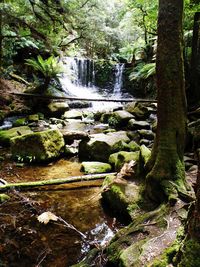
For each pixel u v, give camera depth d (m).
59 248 2.97
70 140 6.11
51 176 4.80
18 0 8.74
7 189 4.17
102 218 3.54
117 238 2.78
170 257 2.11
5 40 10.08
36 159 5.35
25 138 5.43
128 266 2.24
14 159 5.50
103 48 15.45
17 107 9.12
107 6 14.85
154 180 3.30
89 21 11.37
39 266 2.71
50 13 9.00
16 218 3.48
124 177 3.85
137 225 2.80
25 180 4.61
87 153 5.60
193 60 7.20
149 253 2.28
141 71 10.58
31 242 3.05
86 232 3.26
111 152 5.39
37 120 8.44
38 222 3.42
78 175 4.84
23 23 8.97
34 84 10.79
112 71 14.51
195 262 1.65
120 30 16.11
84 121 9.01
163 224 2.69
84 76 14.19
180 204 2.89
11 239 3.08
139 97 12.94
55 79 10.96
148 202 3.33
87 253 2.87
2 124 8.12
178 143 3.33
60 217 3.55
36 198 4.01
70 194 4.15
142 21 12.65
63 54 13.28
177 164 3.27
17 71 11.56
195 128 5.22
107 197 3.81
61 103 9.69
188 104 7.27
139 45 13.73
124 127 8.14
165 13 3.10
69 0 9.15
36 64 9.88
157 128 3.41
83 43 14.34
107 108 10.68
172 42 3.13
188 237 1.78
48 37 10.44
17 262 2.74
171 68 3.18
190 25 8.16
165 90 3.23
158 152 3.36
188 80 7.47
